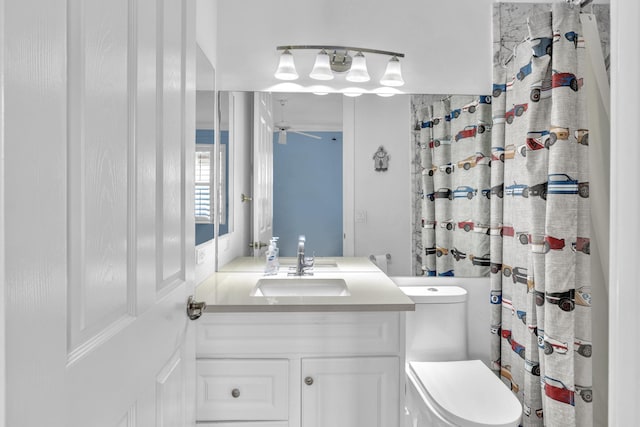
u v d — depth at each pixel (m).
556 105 1.74
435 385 1.78
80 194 0.58
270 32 2.25
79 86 0.58
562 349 1.72
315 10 2.25
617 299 0.46
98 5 0.62
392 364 1.67
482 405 1.62
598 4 2.00
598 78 1.86
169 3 0.94
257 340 1.66
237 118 2.27
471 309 2.30
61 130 0.52
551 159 1.75
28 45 0.45
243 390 1.66
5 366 0.41
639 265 0.44
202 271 1.98
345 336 1.67
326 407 1.67
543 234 1.84
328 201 2.34
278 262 2.28
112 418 0.67
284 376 1.66
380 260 2.35
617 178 0.46
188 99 1.11
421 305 2.09
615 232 0.47
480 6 2.29
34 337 0.46
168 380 0.97
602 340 1.87
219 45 2.24
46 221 0.49
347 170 2.33
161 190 0.91
